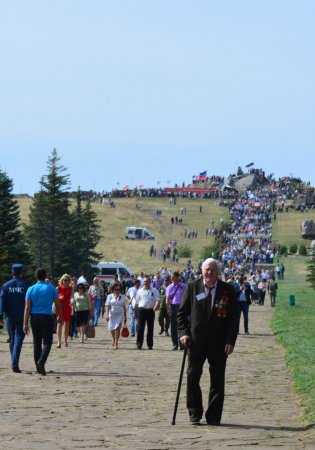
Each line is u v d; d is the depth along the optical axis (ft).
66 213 362.94
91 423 56.29
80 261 366.63
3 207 264.11
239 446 49.06
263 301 271.69
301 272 452.35
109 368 90.79
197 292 56.90
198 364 56.65
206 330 56.44
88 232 388.37
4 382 77.56
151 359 101.71
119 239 582.35
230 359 103.96
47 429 53.98
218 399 56.39
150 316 117.60
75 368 90.48
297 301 278.67
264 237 607.37
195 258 536.42
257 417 59.62
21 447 48.03
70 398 67.72
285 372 89.10
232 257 479.82
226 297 56.70
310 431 53.88
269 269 424.05
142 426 55.31
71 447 48.21
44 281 84.07
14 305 84.99
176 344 116.26
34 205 363.15
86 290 126.62
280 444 49.73
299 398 68.44
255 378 83.61
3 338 129.90
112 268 349.61
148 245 569.64
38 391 71.67
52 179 361.10
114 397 68.44
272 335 150.00
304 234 608.19
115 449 47.75
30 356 102.47
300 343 121.08
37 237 360.69
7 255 214.69
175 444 49.39
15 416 58.95
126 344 126.21
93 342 128.47
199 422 56.24
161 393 71.00
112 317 117.29
